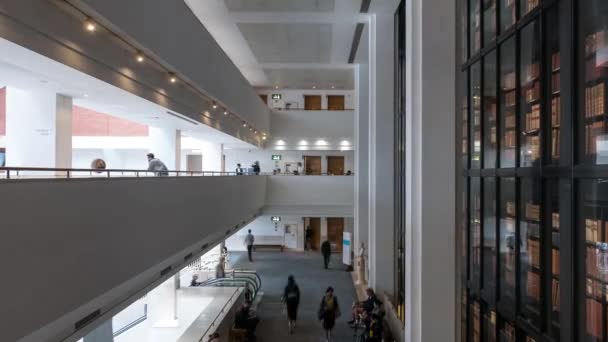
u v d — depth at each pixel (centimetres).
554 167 356
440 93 609
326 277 1473
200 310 1129
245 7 1052
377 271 1105
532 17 400
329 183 1630
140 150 1758
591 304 310
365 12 1097
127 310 1238
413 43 630
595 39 307
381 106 1115
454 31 610
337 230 2053
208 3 1023
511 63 462
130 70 585
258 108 1540
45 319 337
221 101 984
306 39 1296
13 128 660
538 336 380
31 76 557
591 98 312
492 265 513
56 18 424
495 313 489
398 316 929
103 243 426
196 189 727
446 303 600
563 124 346
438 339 597
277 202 1619
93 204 407
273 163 2009
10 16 364
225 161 2009
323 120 1870
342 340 890
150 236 540
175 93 768
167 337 1110
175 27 664
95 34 495
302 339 898
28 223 317
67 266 365
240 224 1174
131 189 487
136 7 527
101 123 1625
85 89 577
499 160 492
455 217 606
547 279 371
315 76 1767
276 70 1667
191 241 702
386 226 1108
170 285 1136
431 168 607
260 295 1233
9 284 297
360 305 928
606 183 293
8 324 296
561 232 349
